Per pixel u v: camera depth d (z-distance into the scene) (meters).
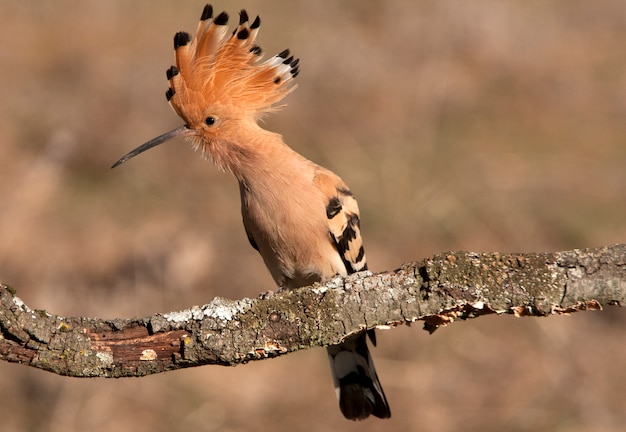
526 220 13.19
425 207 13.36
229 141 7.45
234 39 7.52
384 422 10.45
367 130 15.58
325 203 7.41
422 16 18.36
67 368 5.29
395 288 5.43
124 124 14.95
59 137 14.45
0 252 12.24
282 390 10.81
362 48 17.61
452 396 10.71
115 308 11.34
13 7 20.25
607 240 12.80
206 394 10.62
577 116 16.20
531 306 5.36
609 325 11.52
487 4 18.86
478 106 16.44
